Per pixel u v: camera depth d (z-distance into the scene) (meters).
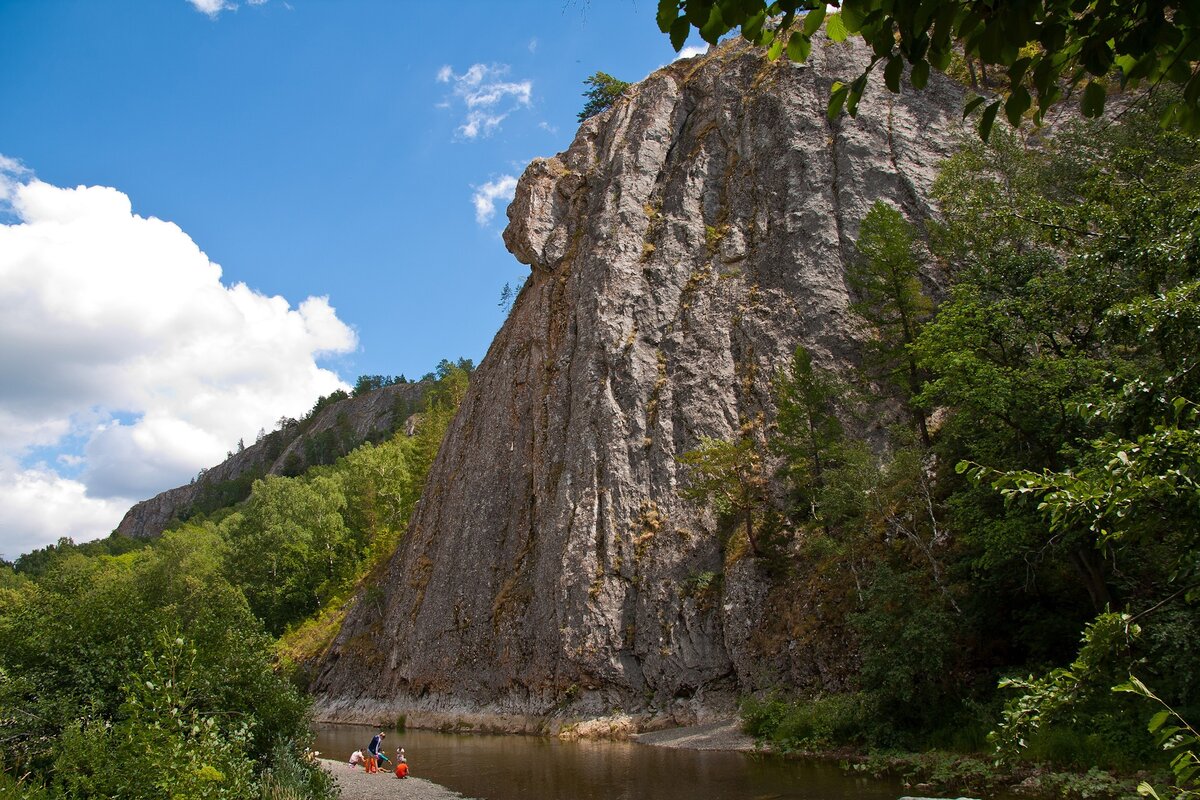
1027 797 16.31
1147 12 4.15
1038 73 4.37
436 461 61.19
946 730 21.48
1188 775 5.24
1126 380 8.73
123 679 17.66
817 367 41.34
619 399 44.78
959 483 28.92
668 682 34.91
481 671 43.94
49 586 20.53
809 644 29.80
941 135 47.09
